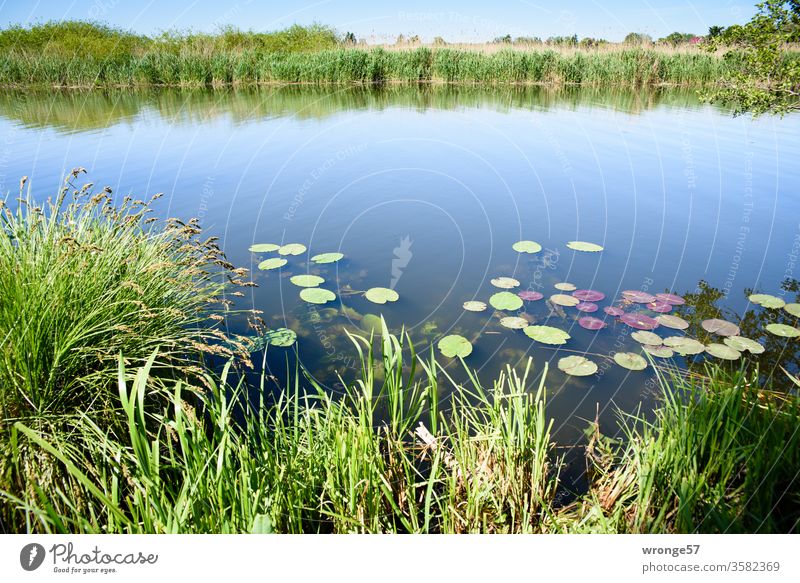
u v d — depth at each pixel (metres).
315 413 2.33
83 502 1.98
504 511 2.12
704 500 2.02
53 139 9.06
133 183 6.71
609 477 2.28
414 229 5.50
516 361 3.32
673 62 18.61
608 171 7.61
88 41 18.11
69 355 2.39
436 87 18.89
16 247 2.59
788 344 3.44
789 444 2.06
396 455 2.38
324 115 11.98
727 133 10.01
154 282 2.86
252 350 3.23
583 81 18.95
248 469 1.93
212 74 18.34
